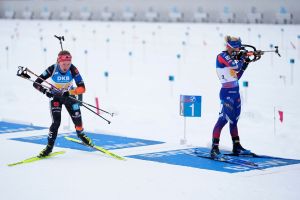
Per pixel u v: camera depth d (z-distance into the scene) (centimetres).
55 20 14138
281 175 2528
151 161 2802
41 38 9044
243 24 11881
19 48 8638
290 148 3152
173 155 2947
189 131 3641
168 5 13438
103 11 14062
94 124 3875
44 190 2272
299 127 3653
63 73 2836
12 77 6231
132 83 5697
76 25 12238
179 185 2344
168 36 9912
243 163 2742
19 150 3073
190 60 7250
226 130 3662
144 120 3994
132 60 7406
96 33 10581
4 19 14600
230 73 2861
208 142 3194
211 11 12938
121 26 11938
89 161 2800
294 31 9819
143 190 2269
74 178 2462
